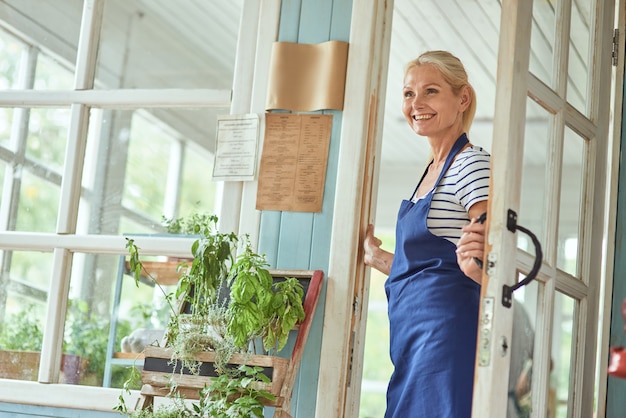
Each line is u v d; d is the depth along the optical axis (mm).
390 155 8609
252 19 3566
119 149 3646
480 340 2500
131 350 3447
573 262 3408
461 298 3008
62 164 3660
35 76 3775
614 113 3707
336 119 3393
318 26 3480
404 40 5785
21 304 3582
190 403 3223
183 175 3545
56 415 3438
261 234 3391
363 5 3434
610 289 3553
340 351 3215
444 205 3121
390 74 6504
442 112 3299
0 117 3773
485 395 2453
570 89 3383
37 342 3529
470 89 3361
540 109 3098
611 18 3754
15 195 3686
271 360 2973
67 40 3771
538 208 3061
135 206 3580
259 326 3037
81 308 3537
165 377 3039
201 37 3629
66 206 3611
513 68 2625
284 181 3398
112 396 3385
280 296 3107
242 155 3467
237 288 3051
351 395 3273
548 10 3217
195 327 3072
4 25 3846
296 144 3410
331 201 3344
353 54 3408
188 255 3465
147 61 3670
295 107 3432
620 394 3463
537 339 3035
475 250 2688
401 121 7609
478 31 5371
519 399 2854
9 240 3631
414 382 2973
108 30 3748
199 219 3492
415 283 3082
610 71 3721
